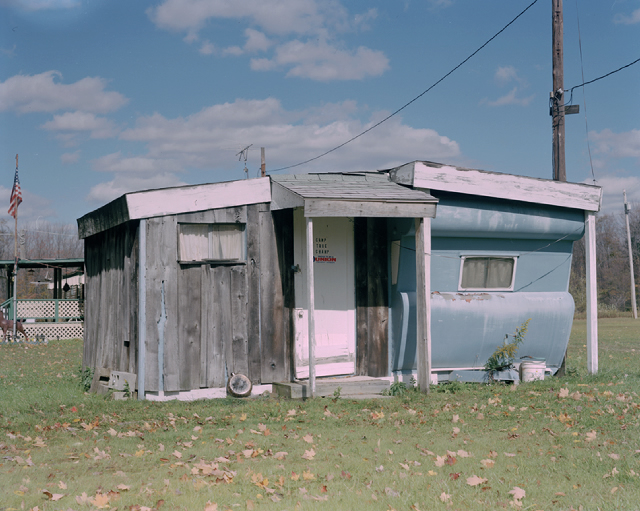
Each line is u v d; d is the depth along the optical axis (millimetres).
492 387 10625
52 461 6168
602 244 65500
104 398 10078
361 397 9938
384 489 5137
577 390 9930
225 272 10273
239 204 10367
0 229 62562
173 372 9805
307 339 10719
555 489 5141
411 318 10812
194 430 7496
